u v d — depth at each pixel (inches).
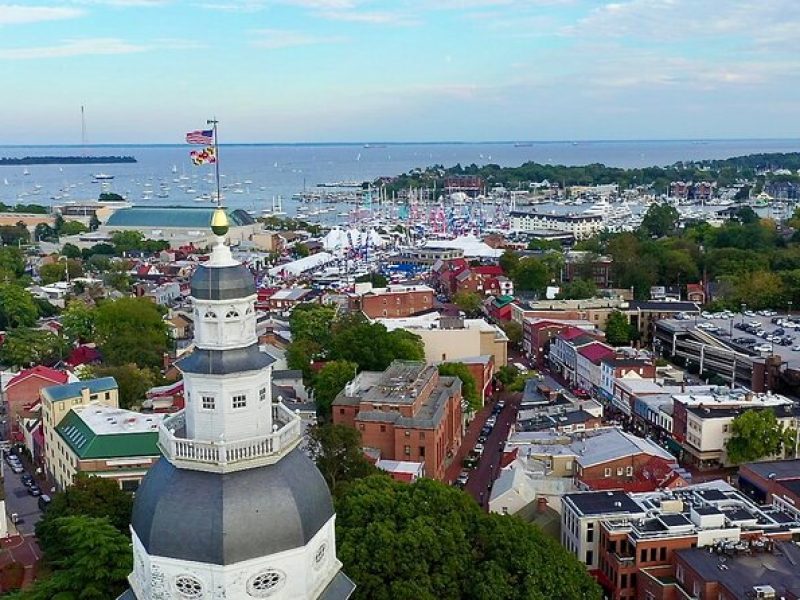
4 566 5157.5
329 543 2297.0
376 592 3521.2
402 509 3782.0
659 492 5270.7
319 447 5497.1
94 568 3924.7
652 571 4525.1
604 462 5807.1
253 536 2080.5
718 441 6722.4
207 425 2186.3
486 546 3804.1
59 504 4670.3
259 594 2102.6
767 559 4343.0
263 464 2171.5
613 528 4677.7
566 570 3767.2
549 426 6845.5
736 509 4911.4
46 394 6569.9
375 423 6486.2
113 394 6865.2
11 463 7037.4
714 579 4119.1
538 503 5398.6
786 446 6520.7
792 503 5324.8
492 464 7037.4
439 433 6530.5
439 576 3587.6
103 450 5679.1
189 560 2063.2
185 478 2150.6
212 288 2142.0
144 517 2154.3
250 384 2190.0
